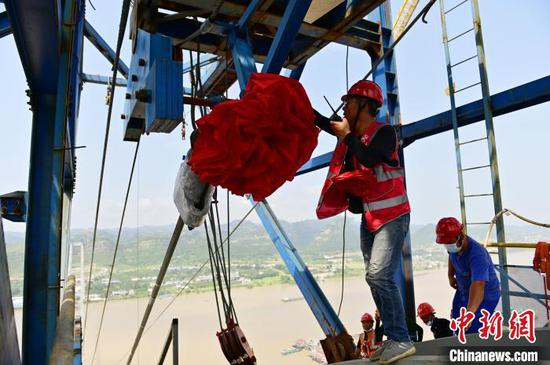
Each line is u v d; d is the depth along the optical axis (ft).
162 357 13.42
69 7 12.67
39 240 14.11
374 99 8.60
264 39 22.48
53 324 13.15
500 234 20.30
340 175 8.52
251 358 10.89
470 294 13.82
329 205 9.21
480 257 14.17
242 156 4.74
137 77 12.56
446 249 15.11
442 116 22.90
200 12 17.34
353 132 8.79
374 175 8.60
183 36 19.35
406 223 8.77
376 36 24.62
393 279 8.67
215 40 20.11
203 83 25.40
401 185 8.74
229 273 12.41
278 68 14.30
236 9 17.98
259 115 4.61
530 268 18.19
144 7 17.16
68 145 17.84
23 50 13.14
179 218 12.30
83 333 23.36
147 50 11.25
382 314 8.95
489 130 20.44
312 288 17.70
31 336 13.42
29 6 11.08
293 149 4.91
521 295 18.34
